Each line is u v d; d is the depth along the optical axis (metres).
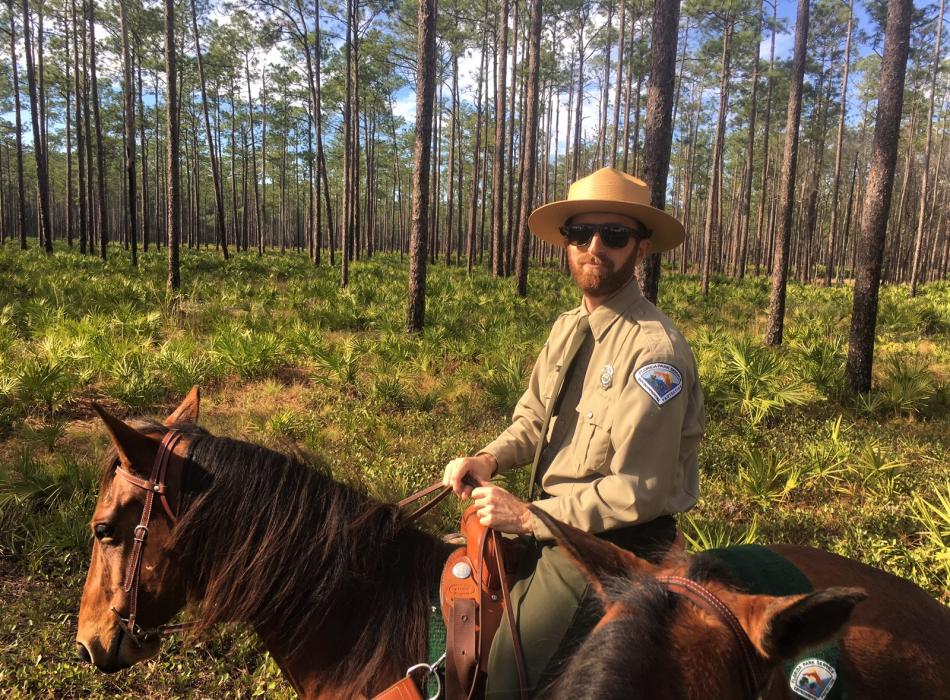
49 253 26.03
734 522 5.39
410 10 33.50
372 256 40.41
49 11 31.55
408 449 6.87
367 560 1.79
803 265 44.16
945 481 6.05
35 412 7.50
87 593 1.87
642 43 33.59
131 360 8.73
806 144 46.94
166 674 3.50
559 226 2.36
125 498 1.79
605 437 1.85
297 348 10.62
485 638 1.62
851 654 1.57
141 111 38.34
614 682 1.01
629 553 1.52
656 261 8.43
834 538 5.04
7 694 3.30
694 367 1.93
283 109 47.88
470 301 16.58
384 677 1.69
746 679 1.16
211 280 19.47
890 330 15.72
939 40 31.27
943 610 1.75
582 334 2.05
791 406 8.91
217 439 1.89
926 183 28.73
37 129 26.36
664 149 8.07
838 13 35.69
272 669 3.49
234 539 1.77
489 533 1.74
